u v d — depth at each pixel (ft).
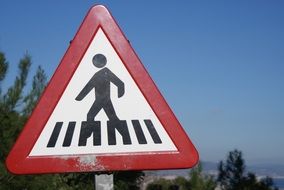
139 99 8.24
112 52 8.35
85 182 40.73
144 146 8.13
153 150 8.13
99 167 8.02
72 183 38.93
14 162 7.99
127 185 53.83
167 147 8.14
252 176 62.34
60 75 8.22
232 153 64.28
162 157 8.11
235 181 62.95
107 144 8.10
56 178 28.48
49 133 8.07
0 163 21.24
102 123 8.15
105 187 8.11
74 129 8.12
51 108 8.13
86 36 8.36
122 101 8.22
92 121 8.14
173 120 8.19
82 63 8.30
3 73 23.43
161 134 8.16
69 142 8.07
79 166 8.01
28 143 8.04
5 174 21.16
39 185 22.90
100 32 8.40
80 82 8.24
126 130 8.15
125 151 8.10
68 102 8.18
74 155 8.04
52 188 24.64
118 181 52.37
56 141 8.07
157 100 8.23
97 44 8.37
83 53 8.31
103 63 8.32
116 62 8.33
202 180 60.95
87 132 8.11
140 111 8.21
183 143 8.14
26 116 22.94
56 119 8.12
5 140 21.40
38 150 8.04
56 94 8.17
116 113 8.18
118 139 8.12
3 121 21.66
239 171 63.16
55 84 8.20
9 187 21.54
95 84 8.25
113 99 8.22
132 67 8.30
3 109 22.30
